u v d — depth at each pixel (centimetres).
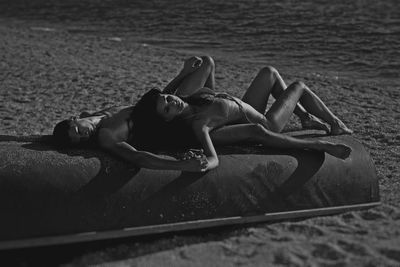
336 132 534
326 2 2258
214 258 393
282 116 512
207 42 1688
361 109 855
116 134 454
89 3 2630
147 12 2288
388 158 609
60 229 405
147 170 435
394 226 436
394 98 952
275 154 472
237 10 2173
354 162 483
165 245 416
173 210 427
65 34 1827
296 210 456
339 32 1725
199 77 528
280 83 548
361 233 424
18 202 403
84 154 446
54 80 1054
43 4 2727
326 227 438
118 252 407
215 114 473
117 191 421
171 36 1805
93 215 412
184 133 473
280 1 2311
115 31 1942
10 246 395
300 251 397
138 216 420
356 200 473
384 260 379
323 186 465
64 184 414
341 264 377
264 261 386
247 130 476
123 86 999
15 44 1509
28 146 457
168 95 471
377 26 1784
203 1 2419
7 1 2884
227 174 445
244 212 443
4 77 1084
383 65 1329
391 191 511
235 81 1062
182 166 430
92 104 878
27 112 832
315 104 536
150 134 473
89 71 1137
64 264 395
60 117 802
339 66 1338
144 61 1284
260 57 1457
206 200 435
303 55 1466
